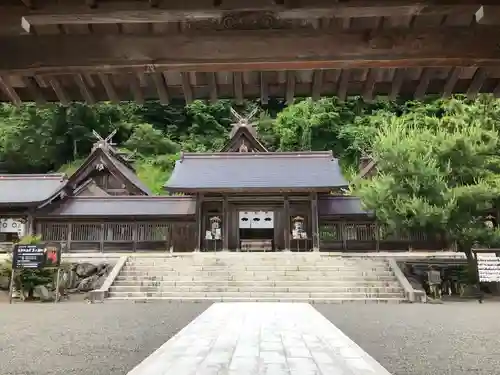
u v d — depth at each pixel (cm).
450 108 2200
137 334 871
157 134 5794
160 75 421
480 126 1956
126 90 454
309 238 2519
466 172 1891
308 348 670
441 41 375
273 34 377
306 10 359
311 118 5438
